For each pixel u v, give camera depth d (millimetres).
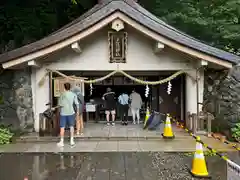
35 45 8703
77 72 11195
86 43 9734
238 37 14664
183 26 15891
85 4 15727
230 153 6902
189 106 9930
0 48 12141
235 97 8797
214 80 9852
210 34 15812
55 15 14898
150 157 6582
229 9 14617
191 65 9812
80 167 5875
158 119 9945
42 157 6660
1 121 8852
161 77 12797
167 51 9797
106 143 8055
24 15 13289
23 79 9312
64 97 7664
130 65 9805
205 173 5238
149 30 8523
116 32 9438
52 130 8719
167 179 5125
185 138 8516
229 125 8672
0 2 13000
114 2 9367
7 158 6590
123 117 11227
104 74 11555
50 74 9664
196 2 15727
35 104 9672
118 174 5414
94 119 12867
